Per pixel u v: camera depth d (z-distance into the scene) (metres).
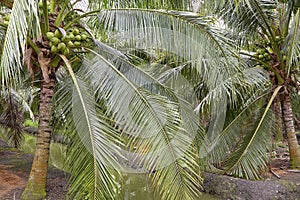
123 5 3.57
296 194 4.03
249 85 4.78
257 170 4.33
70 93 3.24
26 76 4.93
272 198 3.95
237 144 4.75
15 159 5.81
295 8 4.50
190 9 3.54
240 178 4.35
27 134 11.23
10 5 3.30
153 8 3.33
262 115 4.72
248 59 5.20
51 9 3.52
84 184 2.47
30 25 2.73
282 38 4.89
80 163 2.58
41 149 3.47
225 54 3.24
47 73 3.38
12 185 3.87
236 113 5.11
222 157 4.67
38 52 3.30
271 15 4.88
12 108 6.85
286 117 5.25
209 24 3.09
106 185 2.42
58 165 5.36
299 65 4.73
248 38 5.12
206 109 4.79
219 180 4.46
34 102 7.13
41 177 3.42
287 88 5.09
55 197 3.37
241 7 4.54
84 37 3.50
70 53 3.48
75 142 2.77
